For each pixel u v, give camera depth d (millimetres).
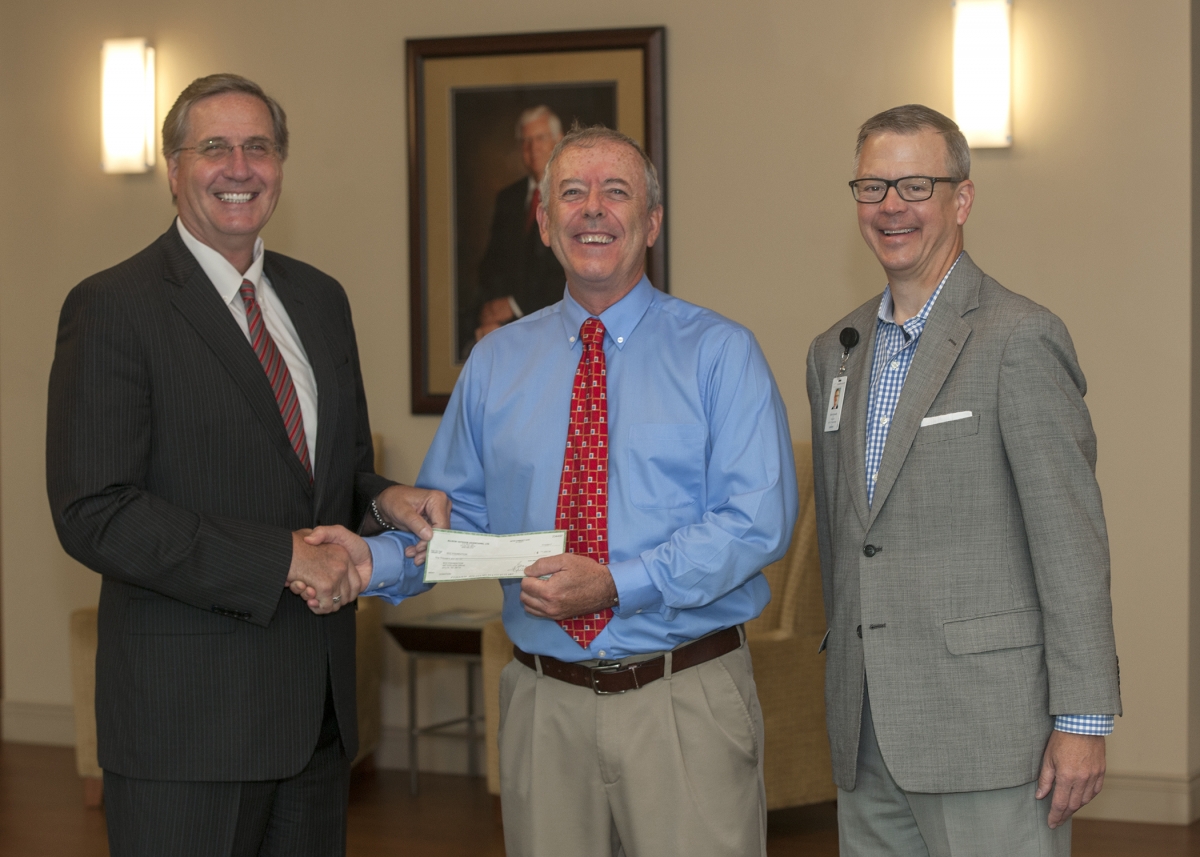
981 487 2148
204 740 2197
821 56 4668
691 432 2273
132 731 2195
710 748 2230
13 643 5445
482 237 4961
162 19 5195
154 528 2115
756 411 2268
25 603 5418
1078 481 2100
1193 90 4367
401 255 5059
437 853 4102
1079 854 4078
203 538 2143
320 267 5129
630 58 4789
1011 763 2111
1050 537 2082
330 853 2467
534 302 4926
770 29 4707
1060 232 4477
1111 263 4434
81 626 4539
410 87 4969
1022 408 2104
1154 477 4406
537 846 2273
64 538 2131
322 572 2225
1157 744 4402
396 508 2439
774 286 4746
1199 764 4449
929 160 2244
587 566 2145
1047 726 2125
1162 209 4383
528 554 2197
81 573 5363
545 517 2307
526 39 4859
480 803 4648
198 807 2205
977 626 2137
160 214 5230
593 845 2262
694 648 2260
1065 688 2061
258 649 2244
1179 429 4375
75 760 5184
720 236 4781
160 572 2121
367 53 5047
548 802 2279
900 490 2205
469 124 4945
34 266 5344
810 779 4133
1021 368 2115
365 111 5059
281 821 2398
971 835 2162
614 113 4820
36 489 5371
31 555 5402
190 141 2314
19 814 4512
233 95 2342
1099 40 4414
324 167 5105
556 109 4867
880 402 2328
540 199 2430
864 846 2338
